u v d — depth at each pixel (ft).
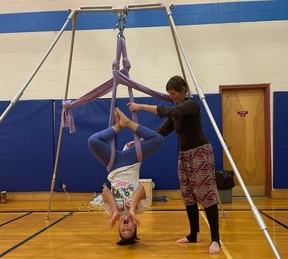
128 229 9.09
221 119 17.89
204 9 18.29
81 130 18.04
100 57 18.75
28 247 9.39
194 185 8.78
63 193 18.24
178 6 18.39
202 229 11.18
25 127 18.30
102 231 11.23
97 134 8.37
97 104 18.02
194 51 18.33
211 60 18.25
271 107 18.02
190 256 8.26
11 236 10.68
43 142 18.19
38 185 18.21
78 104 10.18
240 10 18.17
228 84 18.20
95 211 15.01
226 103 18.52
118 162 8.83
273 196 17.78
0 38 19.12
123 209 8.82
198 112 8.71
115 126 8.69
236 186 18.35
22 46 19.02
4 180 18.33
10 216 14.14
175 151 17.78
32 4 18.99
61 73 18.88
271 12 18.06
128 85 9.23
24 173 18.28
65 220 13.12
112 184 8.95
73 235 10.71
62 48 18.88
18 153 18.30
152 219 12.98
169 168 17.80
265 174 18.35
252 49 18.11
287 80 17.98
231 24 18.20
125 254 8.58
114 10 10.19
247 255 8.29
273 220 12.28
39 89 18.94
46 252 8.89
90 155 18.01
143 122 17.80
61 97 18.88
